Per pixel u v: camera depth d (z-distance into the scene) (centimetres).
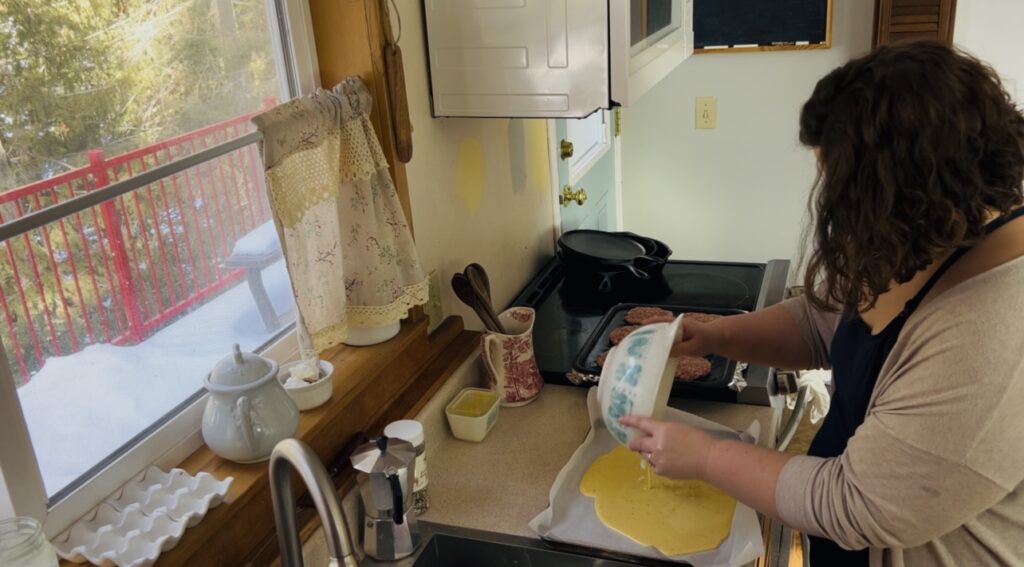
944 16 271
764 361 137
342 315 137
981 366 87
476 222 187
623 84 149
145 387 114
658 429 117
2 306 93
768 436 151
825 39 287
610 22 146
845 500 97
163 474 112
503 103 158
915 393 91
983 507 91
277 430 116
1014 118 87
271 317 140
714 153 316
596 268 207
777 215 317
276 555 116
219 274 126
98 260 104
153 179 107
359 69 142
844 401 114
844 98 90
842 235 92
